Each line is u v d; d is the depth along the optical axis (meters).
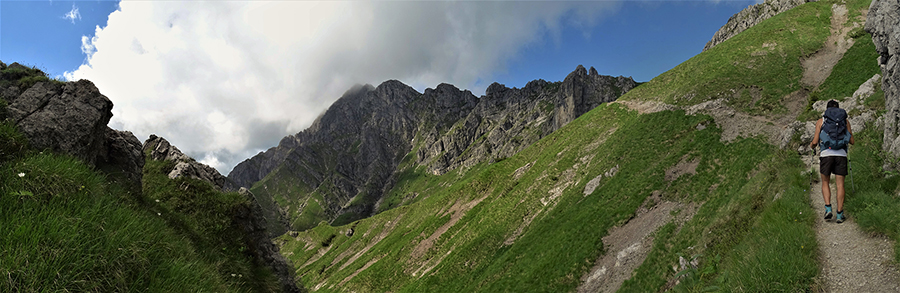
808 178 11.87
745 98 54.88
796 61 63.59
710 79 64.75
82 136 12.45
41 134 10.88
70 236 5.66
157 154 25.47
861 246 7.21
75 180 7.48
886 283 6.01
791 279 6.94
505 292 38.12
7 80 11.60
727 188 32.06
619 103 85.69
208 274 8.18
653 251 27.88
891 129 10.59
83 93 13.35
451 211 98.50
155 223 9.06
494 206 74.94
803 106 48.44
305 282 144.12
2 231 5.25
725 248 12.79
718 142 42.91
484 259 55.53
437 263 68.69
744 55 71.81
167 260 7.05
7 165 6.95
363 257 122.00
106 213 6.86
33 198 6.33
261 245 21.78
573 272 33.84
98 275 5.56
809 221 8.87
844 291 6.35
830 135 8.53
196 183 21.03
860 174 9.99
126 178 14.89
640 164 47.81
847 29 69.31
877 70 45.69
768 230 9.38
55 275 5.10
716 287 8.89
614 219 38.09
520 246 47.09
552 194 60.50
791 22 79.38
